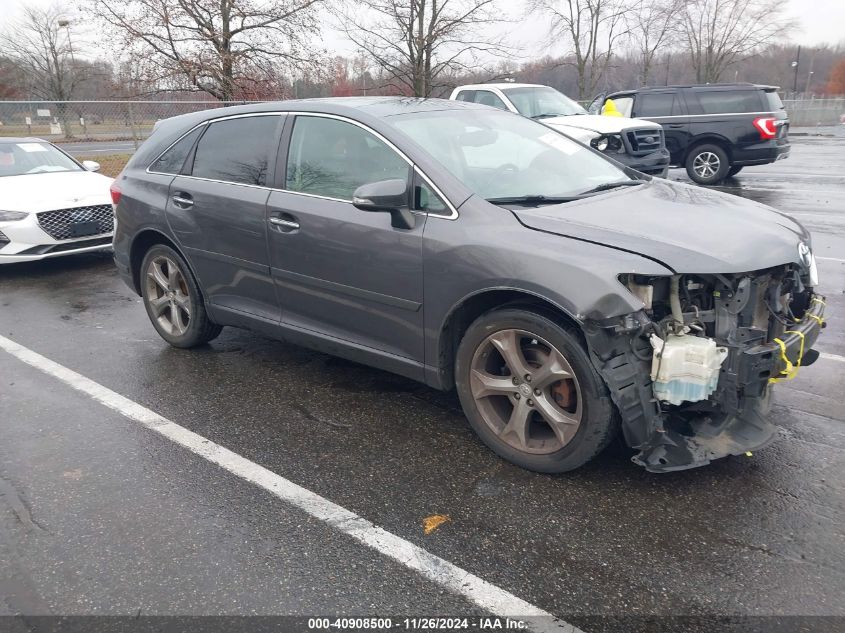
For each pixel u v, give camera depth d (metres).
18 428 3.84
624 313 2.78
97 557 2.71
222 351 5.03
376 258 3.56
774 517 2.87
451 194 3.38
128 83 19.14
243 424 3.85
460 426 3.78
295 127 4.10
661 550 2.68
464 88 11.41
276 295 4.20
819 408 3.87
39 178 8.20
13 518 2.98
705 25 32.91
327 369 4.64
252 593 2.50
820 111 35.75
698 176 13.24
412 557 2.68
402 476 3.27
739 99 12.84
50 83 40.97
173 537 2.83
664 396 2.87
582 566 2.61
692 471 3.23
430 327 3.45
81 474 3.34
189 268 4.75
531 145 4.12
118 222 5.14
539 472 3.24
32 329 5.67
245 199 4.20
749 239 3.08
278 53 19.23
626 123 10.31
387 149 3.65
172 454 3.53
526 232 3.12
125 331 5.57
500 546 2.73
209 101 17.58
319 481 3.25
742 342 2.91
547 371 3.07
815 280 3.44
